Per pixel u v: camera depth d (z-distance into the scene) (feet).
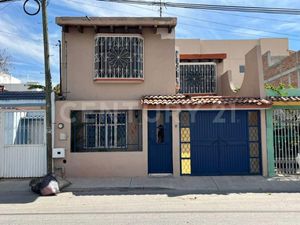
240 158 37.01
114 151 37.09
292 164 36.78
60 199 27.40
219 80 59.21
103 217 21.07
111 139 38.52
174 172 36.45
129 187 31.40
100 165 36.47
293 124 37.01
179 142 36.78
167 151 37.14
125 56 40.22
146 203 25.40
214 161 36.99
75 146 37.70
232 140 37.11
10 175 36.35
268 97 37.11
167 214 21.63
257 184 32.58
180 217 20.77
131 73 40.14
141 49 40.68
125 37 40.34
